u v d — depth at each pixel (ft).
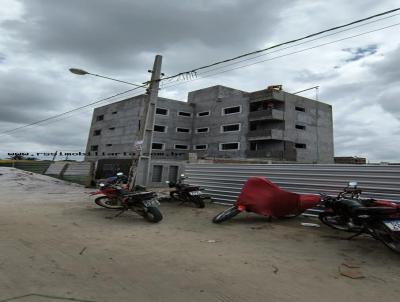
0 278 12.75
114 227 24.13
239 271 14.65
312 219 28.53
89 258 15.90
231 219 28.63
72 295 11.42
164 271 14.38
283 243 19.98
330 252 17.99
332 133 174.81
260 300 11.61
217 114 172.14
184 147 181.98
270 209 26.91
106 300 11.14
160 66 44.75
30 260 15.14
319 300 11.73
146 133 43.42
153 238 20.90
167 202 39.88
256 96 155.94
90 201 39.09
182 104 183.11
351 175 27.43
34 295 11.27
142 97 179.52
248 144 154.81
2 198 39.88
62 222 25.11
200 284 12.97
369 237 21.56
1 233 20.38
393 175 24.94
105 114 207.00
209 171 41.47
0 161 111.75
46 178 78.79
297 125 158.30
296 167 31.60
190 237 21.45
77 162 75.10
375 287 13.03
